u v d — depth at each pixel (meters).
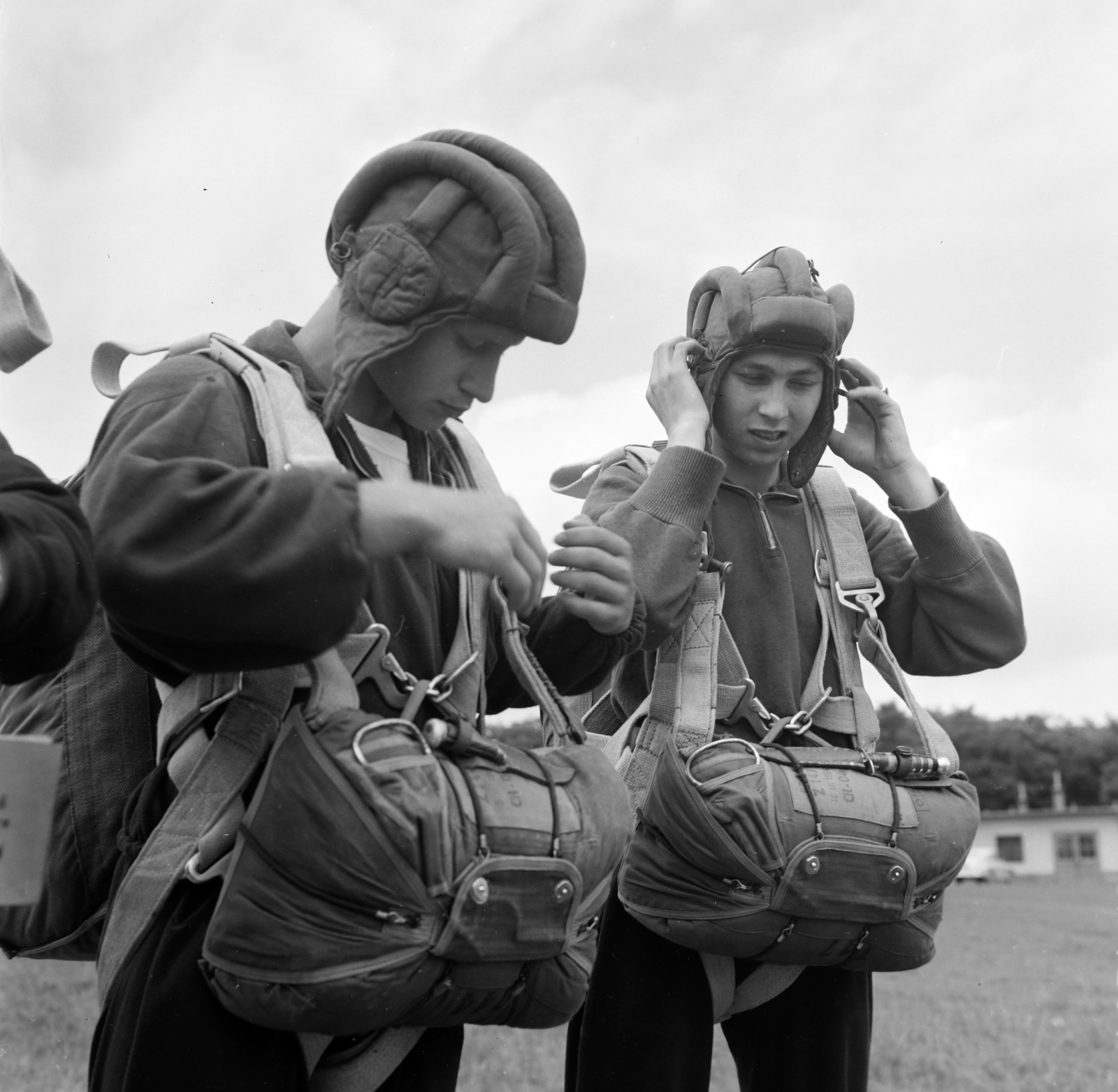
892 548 2.58
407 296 1.58
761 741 2.26
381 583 1.66
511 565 1.46
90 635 1.73
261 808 1.45
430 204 1.59
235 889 1.44
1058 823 44.66
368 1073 1.61
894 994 5.25
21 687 1.75
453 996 1.50
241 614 1.35
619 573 1.84
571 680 1.94
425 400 1.67
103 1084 1.49
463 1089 3.35
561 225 1.65
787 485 2.48
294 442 1.57
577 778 1.64
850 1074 2.28
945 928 8.75
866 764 2.18
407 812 1.43
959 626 2.47
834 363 2.38
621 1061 2.18
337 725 1.47
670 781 2.09
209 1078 1.45
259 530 1.36
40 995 4.02
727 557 2.34
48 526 1.17
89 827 1.68
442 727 1.53
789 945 2.09
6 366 1.67
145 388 1.59
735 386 2.35
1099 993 5.16
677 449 2.21
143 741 1.72
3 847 1.10
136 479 1.40
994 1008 4.81
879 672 2.40
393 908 1.42
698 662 2.21
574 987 1.61
